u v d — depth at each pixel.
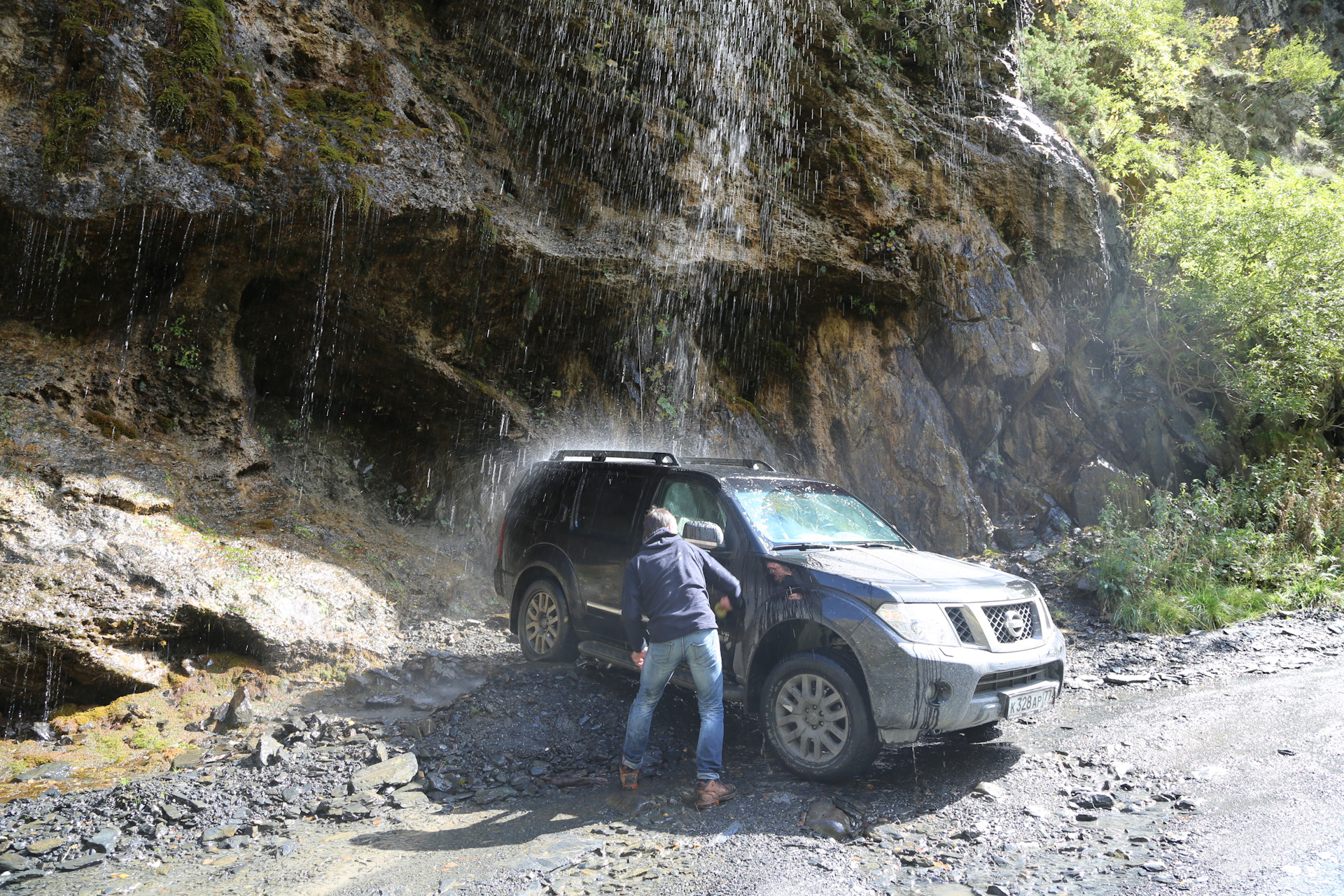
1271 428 11.87
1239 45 19.72
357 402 8.54
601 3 9.02
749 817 3.56
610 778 4.07
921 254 10.82
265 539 6.50
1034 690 4.09
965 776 4.05
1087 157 13.37
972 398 11.20
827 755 3.89
